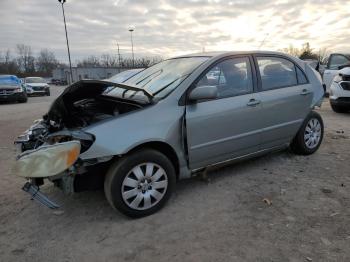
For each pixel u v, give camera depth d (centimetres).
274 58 496
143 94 404
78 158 329
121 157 355
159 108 374
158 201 376
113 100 416
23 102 1962
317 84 546
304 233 327
